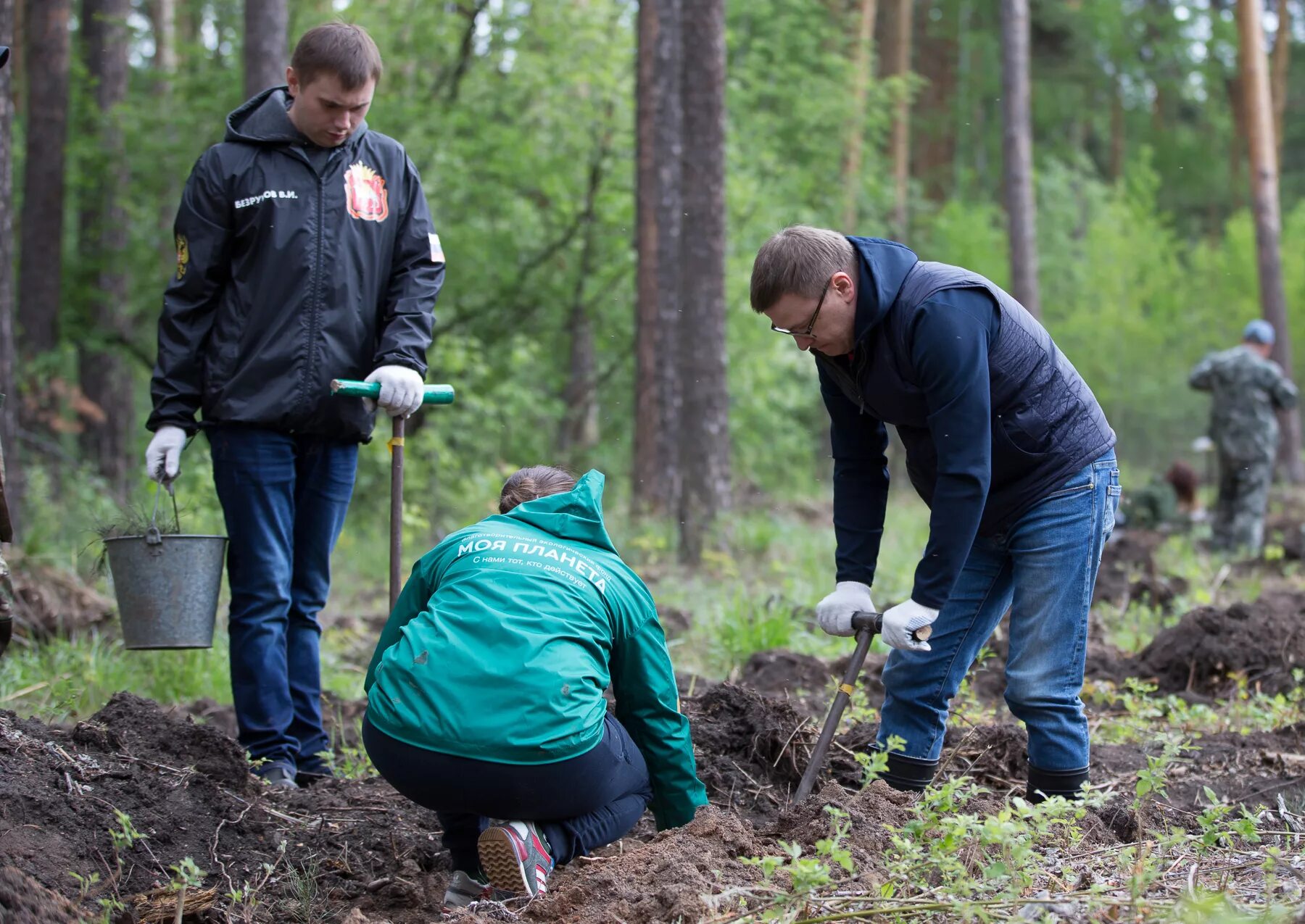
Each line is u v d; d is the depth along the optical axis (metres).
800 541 11.63
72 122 15.70
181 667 6.01
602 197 15.17
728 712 4.50
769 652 6.50
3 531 3.63
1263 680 6.15
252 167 4.34
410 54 14.70
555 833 3.21
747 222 16.39
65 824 3.42
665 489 13.33
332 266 4.38
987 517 3.72
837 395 3.78
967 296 3.41
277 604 4.40
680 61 13.34
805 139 19.89
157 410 4.34
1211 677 6.23
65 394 14.21
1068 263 26.19
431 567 3.42
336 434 4.50
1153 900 2.93
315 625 4.68
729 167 16.14
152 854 3.49
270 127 4.36
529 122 15.35
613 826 3.32
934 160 29.77
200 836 3.63
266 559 4.37
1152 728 5.32
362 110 4.34
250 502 4.35
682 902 2.89
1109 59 34.44
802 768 4.28
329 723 5.52
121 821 3.39
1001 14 16.95
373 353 4.55
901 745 3.74
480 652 3.12
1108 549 9.32
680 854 3.15
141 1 20.34
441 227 14.65
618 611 3.32
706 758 4.27
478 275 14.90
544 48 15.54
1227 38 34.75
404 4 14.62
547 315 16.00
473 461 14.97
